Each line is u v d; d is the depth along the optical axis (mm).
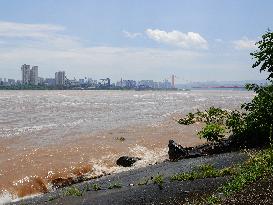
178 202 10359
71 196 12602
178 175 12664
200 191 10859
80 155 29141
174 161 17609
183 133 42781
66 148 32844
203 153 18031
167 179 12773
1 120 66750
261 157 12633
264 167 11203
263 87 18391
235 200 9102
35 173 22844
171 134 41938
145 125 53781
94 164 25500
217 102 146625
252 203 8656
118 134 43031
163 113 82250
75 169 24047
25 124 58781
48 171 23500
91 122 61219
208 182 11531
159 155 28516
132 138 38844
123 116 74250
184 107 108312
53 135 43500
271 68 18859
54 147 33594
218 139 18641
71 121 63812
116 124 56562
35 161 26797
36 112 90188
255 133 17453
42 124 58438
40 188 20094
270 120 17188
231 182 10695
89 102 154000
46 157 28438
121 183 13695
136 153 29844
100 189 13258
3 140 38969
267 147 15781
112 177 16359
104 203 11180
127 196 11531
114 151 30875
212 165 14250
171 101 163500
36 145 35344
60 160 27125
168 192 11281
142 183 12758
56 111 93812
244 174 10883
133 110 96062
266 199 8664
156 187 11977
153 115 75938
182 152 18766
